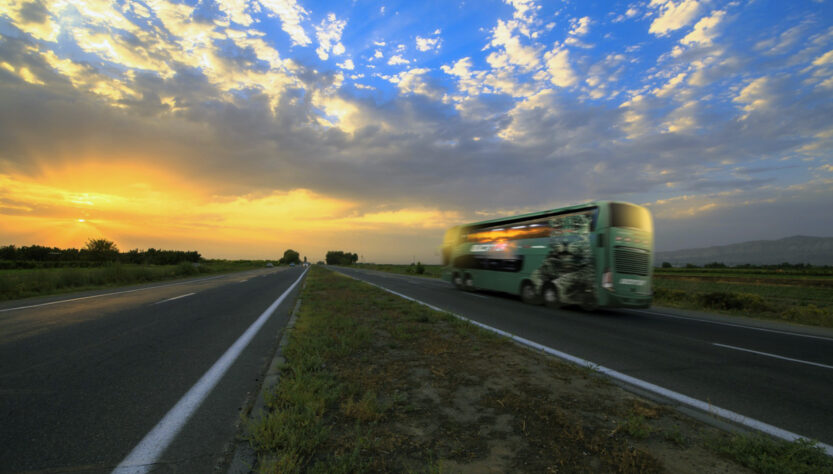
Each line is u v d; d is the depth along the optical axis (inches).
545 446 111.7
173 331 293.0
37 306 442.6
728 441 118.7
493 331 314.2
